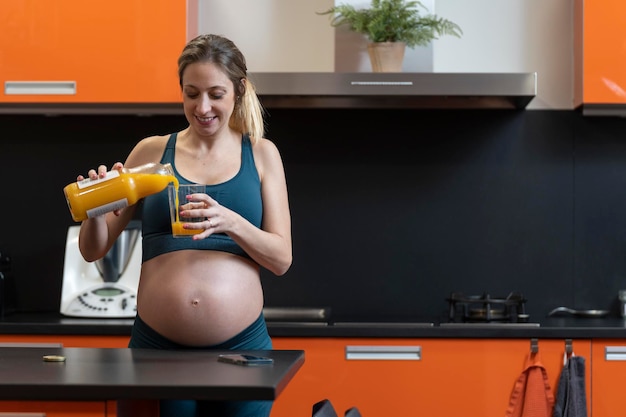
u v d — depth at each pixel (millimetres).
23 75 3504
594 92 3486
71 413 1639
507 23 3812
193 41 2240
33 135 3852
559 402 3111
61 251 3848
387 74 3367
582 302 3750
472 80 3359
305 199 3803
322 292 3789
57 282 3844
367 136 3801
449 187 3791
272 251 2209
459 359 3174
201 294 2156
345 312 3783
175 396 1555
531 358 3160
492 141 3787
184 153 2326
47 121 3852
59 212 3848
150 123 3838
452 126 3795
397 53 3506
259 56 3832
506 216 3773
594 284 3752
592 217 3766
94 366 1821
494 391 3162
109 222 2334
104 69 3484
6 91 3508
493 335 3162
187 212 2023
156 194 2230
